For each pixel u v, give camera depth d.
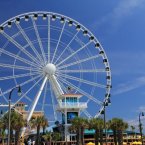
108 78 96.12
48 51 88.88
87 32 96.19
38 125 88.62
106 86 95.44
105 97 94.75
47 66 87.75
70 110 114.69
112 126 90.94
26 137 113.75
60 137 116.31
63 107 113.88
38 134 88.62
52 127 123.12
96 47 96.19
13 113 74.56
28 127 88.69
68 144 113.69
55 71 88.56
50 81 89.12
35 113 100.81
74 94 115.00
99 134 91.88
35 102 86.25
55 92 89.12
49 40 89.06
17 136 74.44
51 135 114.12
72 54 90.25
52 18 92.88
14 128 73.75
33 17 89.88
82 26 95.88
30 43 87.19
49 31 89.06
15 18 87.69
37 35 88.06
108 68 96.38
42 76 88.19
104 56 97.00
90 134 122.94
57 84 88.75
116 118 91.44
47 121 89.62
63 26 89.50
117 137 96.94
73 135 114.75
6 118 73.38
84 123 90.38
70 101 114.62
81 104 115.31
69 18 94.94
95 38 96.38
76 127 90.88
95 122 89.56
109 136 118.06
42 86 87.25
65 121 113.69
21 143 90.88
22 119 75.12
